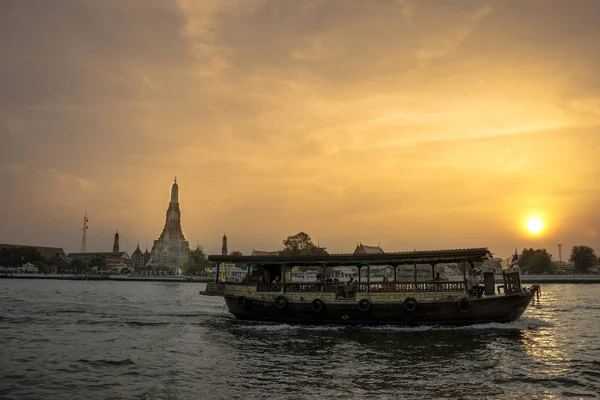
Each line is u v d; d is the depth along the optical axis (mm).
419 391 18844
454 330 33594
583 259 186875
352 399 17797
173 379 20766
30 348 27672
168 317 43312
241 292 39094
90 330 35000
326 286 37125
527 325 35188
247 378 20953
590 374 21406
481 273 36469
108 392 18750
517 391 18828
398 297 34938
